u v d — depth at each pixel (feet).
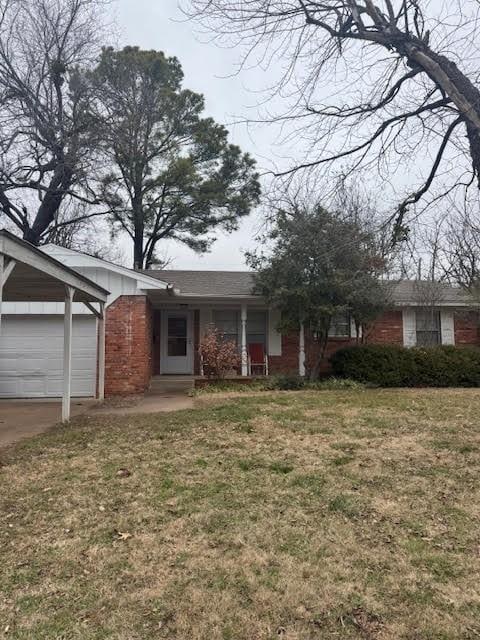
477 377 41.24
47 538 11.37
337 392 36.19
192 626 8.00
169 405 31.96
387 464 16.53
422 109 18.13
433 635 7.72
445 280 49.44
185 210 70.95
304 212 28.22
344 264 34.53
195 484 14.78
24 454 18.89
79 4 52.13
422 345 47.93
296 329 43.04
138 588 9.20
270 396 33.88
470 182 19.30
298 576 9.53
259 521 12.12
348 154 19.85
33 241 58.54
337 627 7.96
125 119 59.31
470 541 10.96
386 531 11.53
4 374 39.19
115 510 12.94
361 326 44.80
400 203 20.03
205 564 10.04
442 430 21.43
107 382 38.81
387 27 17.74
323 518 12.28
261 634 7.79
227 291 46.37
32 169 54.70
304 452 18.10
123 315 39.29
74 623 8.14
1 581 9.53
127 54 62.34
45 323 39.73
